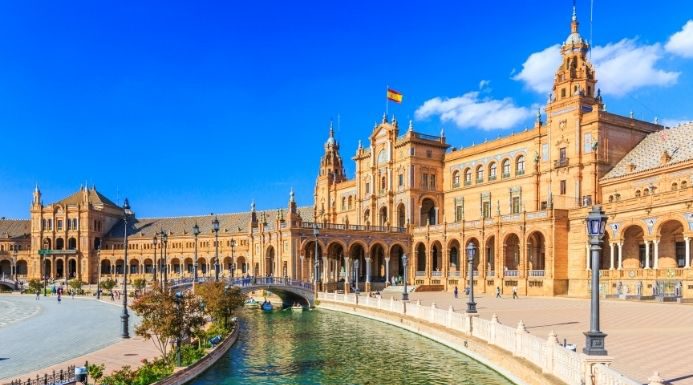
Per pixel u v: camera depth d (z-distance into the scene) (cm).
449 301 7169
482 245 9212
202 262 15912
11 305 8206
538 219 8225
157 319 3262
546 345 2609
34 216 16250
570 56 8944
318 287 8919
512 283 8575
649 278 6506
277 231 10225
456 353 3956
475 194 10556
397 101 11138
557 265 7956
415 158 10981
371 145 12019
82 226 16138
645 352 2877
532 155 9444
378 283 10325
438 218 11138
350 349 4309
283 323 6209
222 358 3947
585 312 5153
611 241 7150
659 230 6500
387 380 3253
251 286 8106
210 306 4928
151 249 16200
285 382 3256
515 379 2931
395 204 11294
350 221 13212
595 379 2075
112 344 4012
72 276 16225
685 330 3722
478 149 10525
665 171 7262
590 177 8350
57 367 3170
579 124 8588
